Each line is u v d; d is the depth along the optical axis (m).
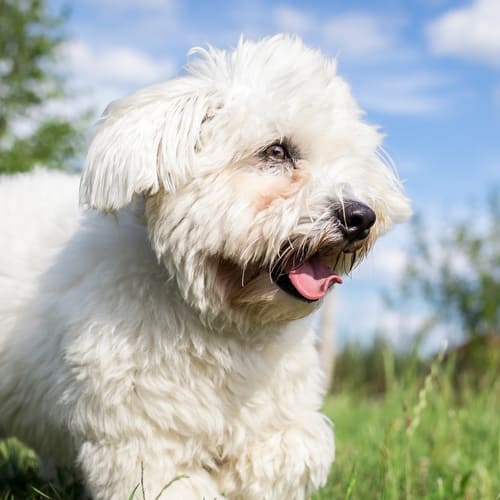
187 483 0.81
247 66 0.82
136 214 0.84
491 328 2.95
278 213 0.79
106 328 0.80
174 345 0.80
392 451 1.12
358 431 1.51
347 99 0.86
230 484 0.84
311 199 0.79
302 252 0.79
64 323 0.83
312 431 0.85
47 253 0.89
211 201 0.79
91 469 0.82
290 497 0.85
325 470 0.86
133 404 0.80
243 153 0.80
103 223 0.86
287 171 0.81
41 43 2.88
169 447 0.81
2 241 0.92
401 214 0.89
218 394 0.82
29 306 0.88
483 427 1.39
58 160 2.79
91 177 0.79
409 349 2.35
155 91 0.80
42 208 0.94
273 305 0.80
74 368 0.81
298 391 0.85
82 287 0.83
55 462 0.94
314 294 0.80
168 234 0.80
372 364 2.60
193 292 0.80
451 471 1.12
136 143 0.78
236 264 0.80
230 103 0.80
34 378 0.87
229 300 0.81
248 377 0.82
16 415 0.91
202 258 0.80
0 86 2.89
